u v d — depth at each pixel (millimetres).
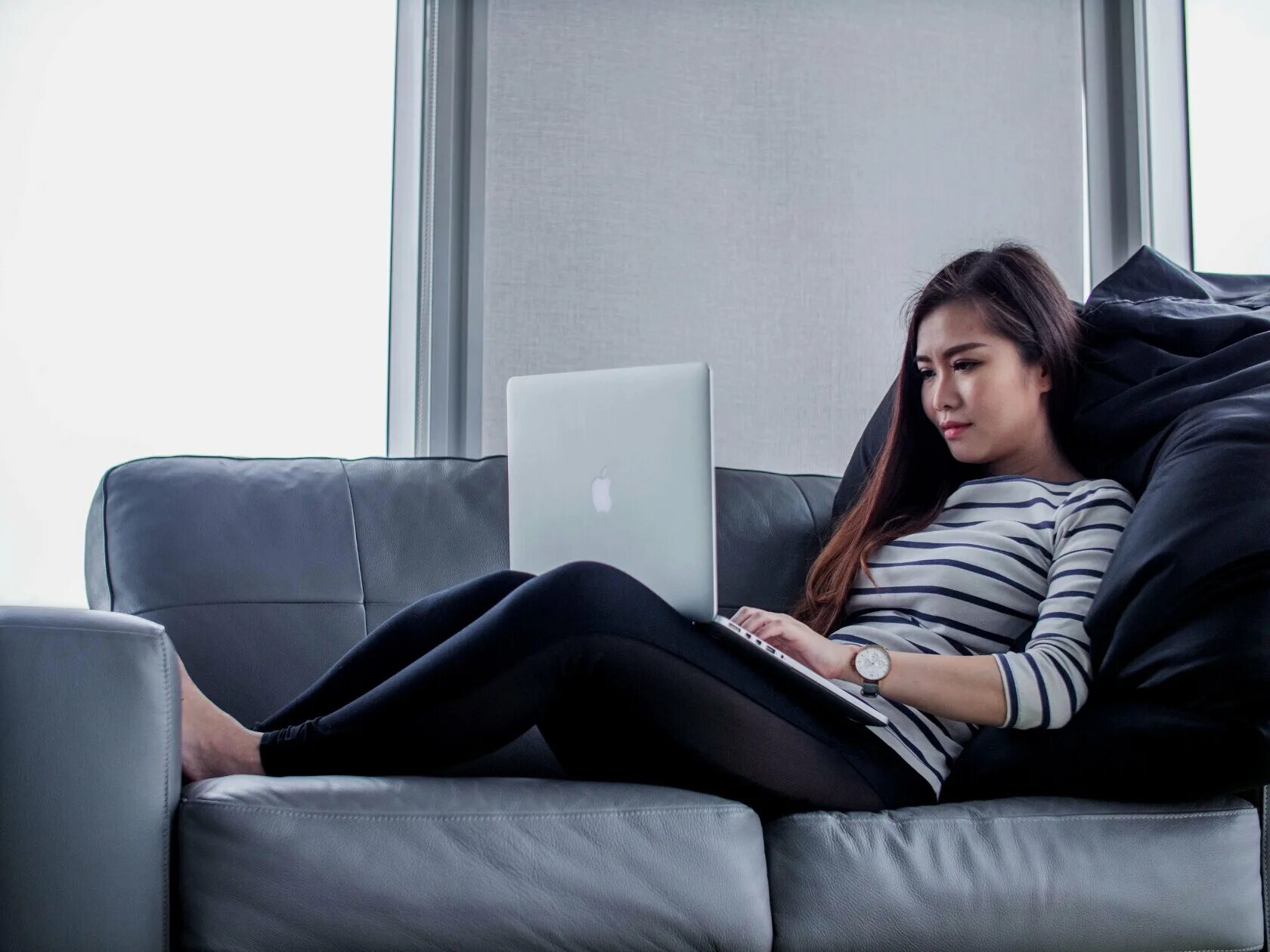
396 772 1408
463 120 2816
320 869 1231
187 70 2779
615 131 2838
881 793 1500
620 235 2816
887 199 2920
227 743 1427
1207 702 1385
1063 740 1485
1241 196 2990
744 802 1467
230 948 1228
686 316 2822
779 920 1362
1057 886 1389
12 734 1199
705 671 1385
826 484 2305
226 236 2756
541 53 2830
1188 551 1426
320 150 2814
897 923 1361
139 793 1233
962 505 1838
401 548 2076
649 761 1465
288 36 2830
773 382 2844
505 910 1251
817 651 1541
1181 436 1600
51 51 2725
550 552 1582
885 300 2898
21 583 2604
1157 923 1412
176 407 2697
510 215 2791
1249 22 3006
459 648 1356
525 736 1915
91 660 1231
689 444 1494
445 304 2766
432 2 2842
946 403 1846
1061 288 1896
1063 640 1540
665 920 1282
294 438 2742
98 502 2053
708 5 2898
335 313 2783
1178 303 1879
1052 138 2990
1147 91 2988
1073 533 1677
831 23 2938
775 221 2877
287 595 1977
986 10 2988
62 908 1194
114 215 2713
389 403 2789
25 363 2645
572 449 1570
